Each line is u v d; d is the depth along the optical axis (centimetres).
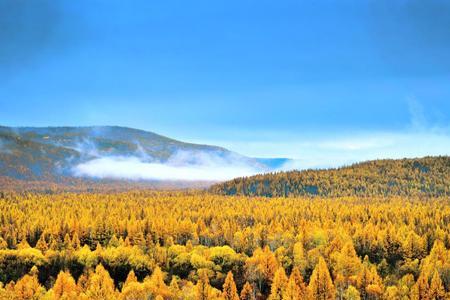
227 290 13588
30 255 17912
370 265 17062
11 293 13775
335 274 15388
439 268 14875
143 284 13900
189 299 13338
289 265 17125
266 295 15025
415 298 13062
